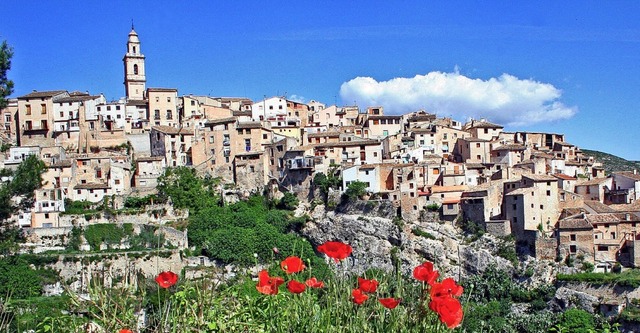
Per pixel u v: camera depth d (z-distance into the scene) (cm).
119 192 14562
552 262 11600
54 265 11175
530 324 9862
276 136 16238
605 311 10362
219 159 15850
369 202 13475
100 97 18362
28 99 17125
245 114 18988
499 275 11644
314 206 14212
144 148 17112
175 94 18500
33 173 6588
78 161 15150
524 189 12175
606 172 17750
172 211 13938
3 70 6191
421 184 14575
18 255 9900
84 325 1714
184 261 12012
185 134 16462
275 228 13000
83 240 12662
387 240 13038
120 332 1523
